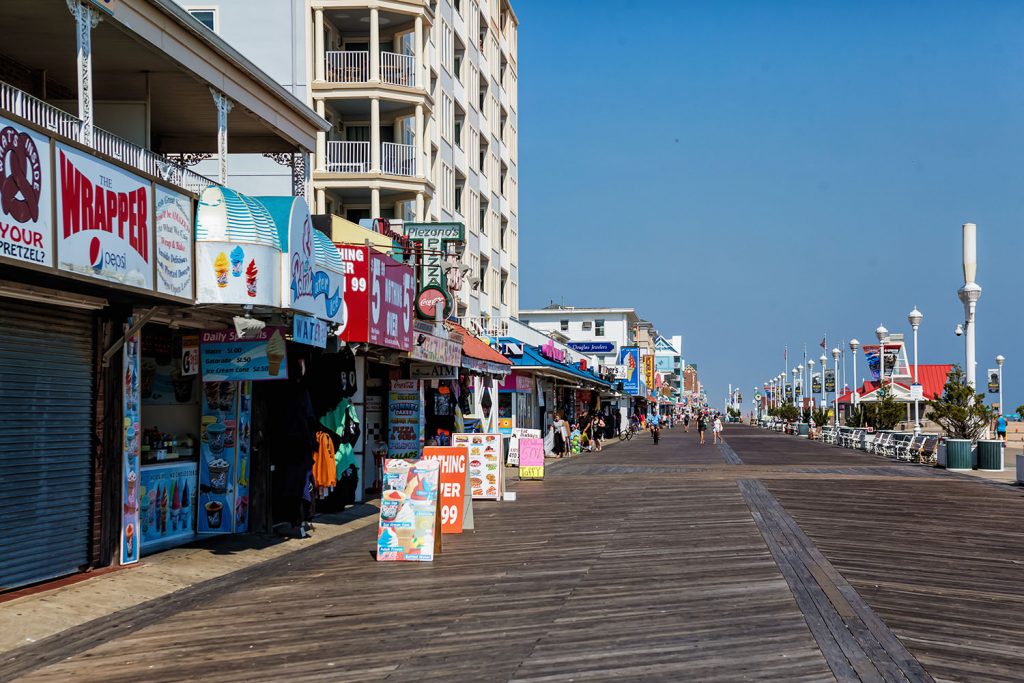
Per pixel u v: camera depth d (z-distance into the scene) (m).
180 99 15.88
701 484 24.22
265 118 16.03
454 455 15.62
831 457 41.12
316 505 17.94
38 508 10.53
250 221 12.02
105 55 13.83
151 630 8.98
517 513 18.17
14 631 8.75
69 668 7.69
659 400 123.56
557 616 8.93
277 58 31.59
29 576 10.40
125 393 11.97
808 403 95.06
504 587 10.52
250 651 8.03
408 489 12.84
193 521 14.48
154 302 11.53
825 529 14.95
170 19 12.87
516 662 7.32
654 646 7.66
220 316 13.10
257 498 15.05
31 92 14.61
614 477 27.75
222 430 14.64
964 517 16.73
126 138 15.04
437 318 20.77
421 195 32.75
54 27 12.72
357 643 8.16
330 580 11.40
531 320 112.06
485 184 49.06
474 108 46.12
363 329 16.16
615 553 12.66
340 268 15.29
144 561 12.30
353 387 16.84
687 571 11.12
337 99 31.84
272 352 13.35
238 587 11.08
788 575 10.72
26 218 8.66
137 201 10.53
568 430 44.12
